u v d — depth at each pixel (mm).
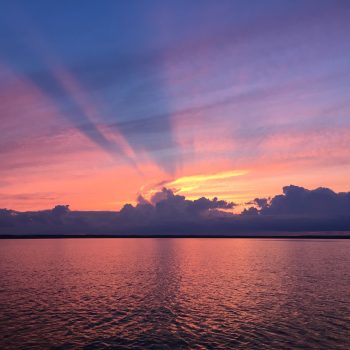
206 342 30609
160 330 34000
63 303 45375
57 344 30109
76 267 89562
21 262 103812
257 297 48938
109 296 50000
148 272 78375
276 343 30156
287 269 83625
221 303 45281
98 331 33719
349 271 78938
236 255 138000
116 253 153625
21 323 36156
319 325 35188
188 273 76375
